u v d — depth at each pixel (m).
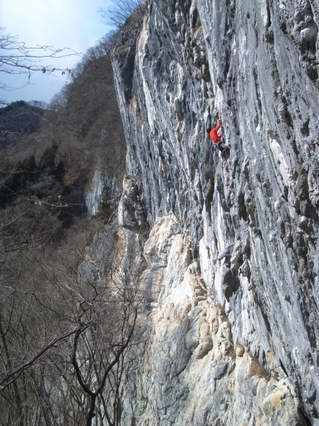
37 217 18.80
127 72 25.64
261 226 8.19
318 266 5.81
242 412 10.20
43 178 30.06
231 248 10.99
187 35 12.46
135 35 26.11
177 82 15.62
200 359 13.34
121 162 37.06
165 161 19.36
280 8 5.36
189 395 12.77
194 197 15.44
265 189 7.36
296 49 5.19
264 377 9.98
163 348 14.88
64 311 12.63
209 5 9.82
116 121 41.34
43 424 12.99
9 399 11.38
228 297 12.01
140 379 15.70
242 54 7.90
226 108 9.66
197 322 14.12
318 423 7.89
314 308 6.28
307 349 6.96
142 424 14.70
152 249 20.16
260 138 7.23
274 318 8.76
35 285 13.79
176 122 15.83
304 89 5.23
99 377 11.76
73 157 41.66
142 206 25.22
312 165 5.32
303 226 5.87
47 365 12.23
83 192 39.91
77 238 30.44
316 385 7.07
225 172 10.48
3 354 12.46
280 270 7.39
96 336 11.31
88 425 7.28
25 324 13.02
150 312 17.48
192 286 15.45
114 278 19.20
